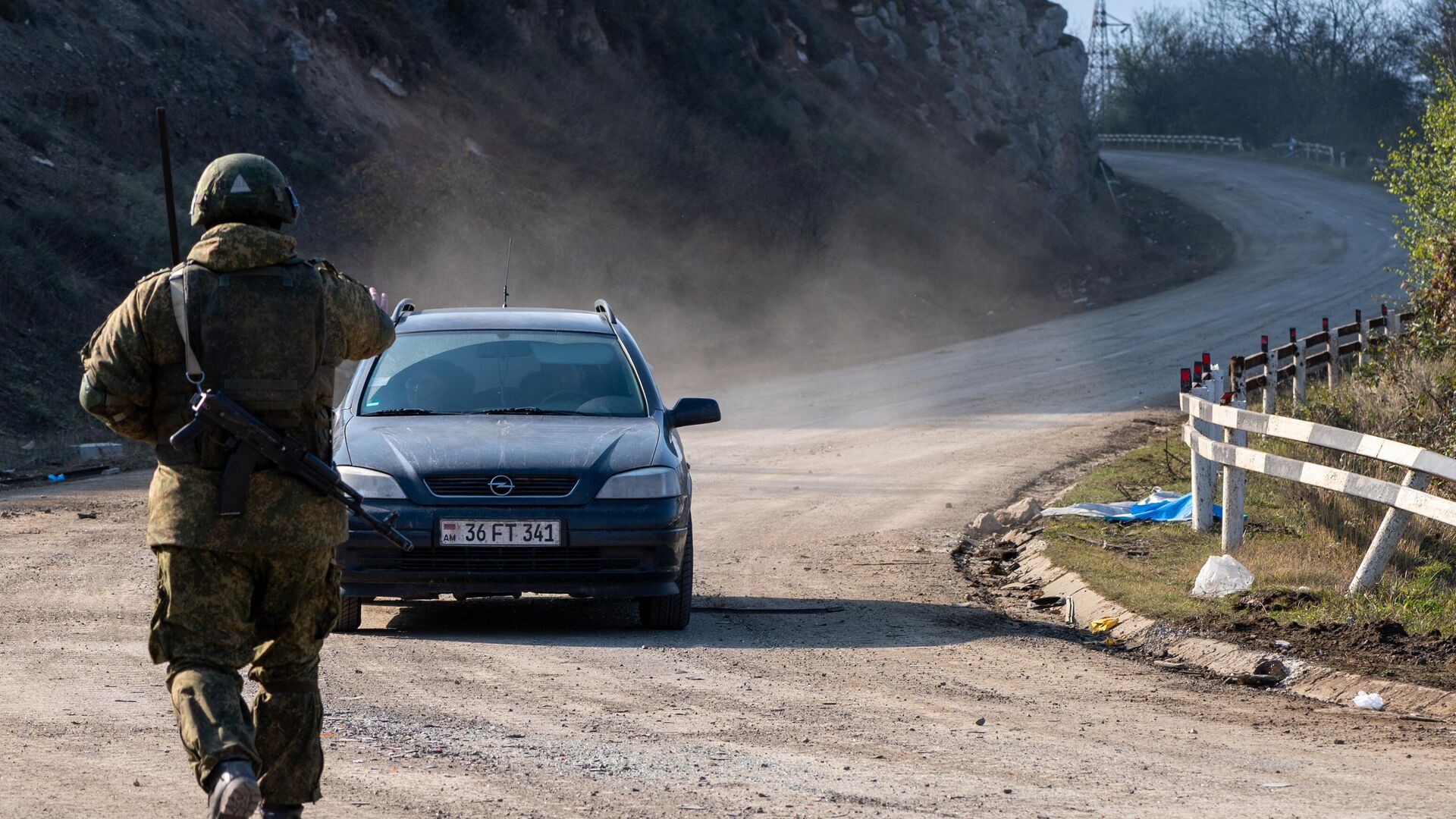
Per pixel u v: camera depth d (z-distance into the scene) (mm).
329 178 67312
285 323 8203
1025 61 149625
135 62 64750
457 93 84438
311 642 8641
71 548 24516
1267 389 41406
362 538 17094
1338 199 166125
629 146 91875
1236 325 83750
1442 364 41625
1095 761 12242
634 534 17391
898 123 124750
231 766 7441
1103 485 32906
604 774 11328
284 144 67812
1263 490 31297
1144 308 96438
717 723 13344
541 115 88688
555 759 11750
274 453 8070
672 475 18000
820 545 26828
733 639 18156
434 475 17375
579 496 17391
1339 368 49250
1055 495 33594
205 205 8406
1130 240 145750
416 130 77812
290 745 8508
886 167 114188
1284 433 22922
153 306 8062
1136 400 54781
